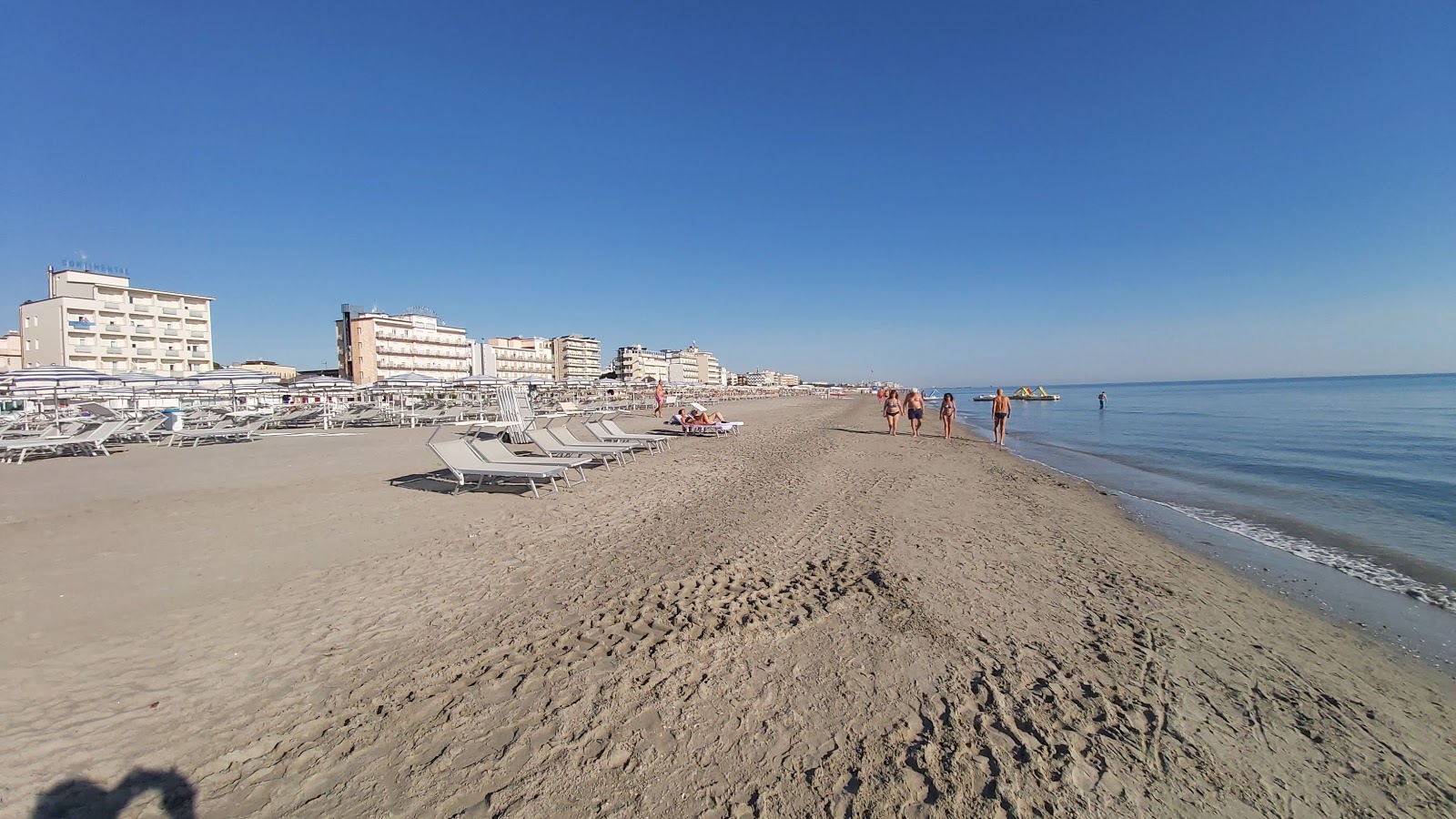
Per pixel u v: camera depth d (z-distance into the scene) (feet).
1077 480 38.40
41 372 61.93
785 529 21.42
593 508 24.08
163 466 35.70
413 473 32.53
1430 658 13.26
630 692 10.00
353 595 14.14
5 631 11.80
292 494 26.21
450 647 11.52
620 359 437.17
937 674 10.97
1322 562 21.02
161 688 9.82
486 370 300.20
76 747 8.18
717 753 8.45
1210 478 40.81
